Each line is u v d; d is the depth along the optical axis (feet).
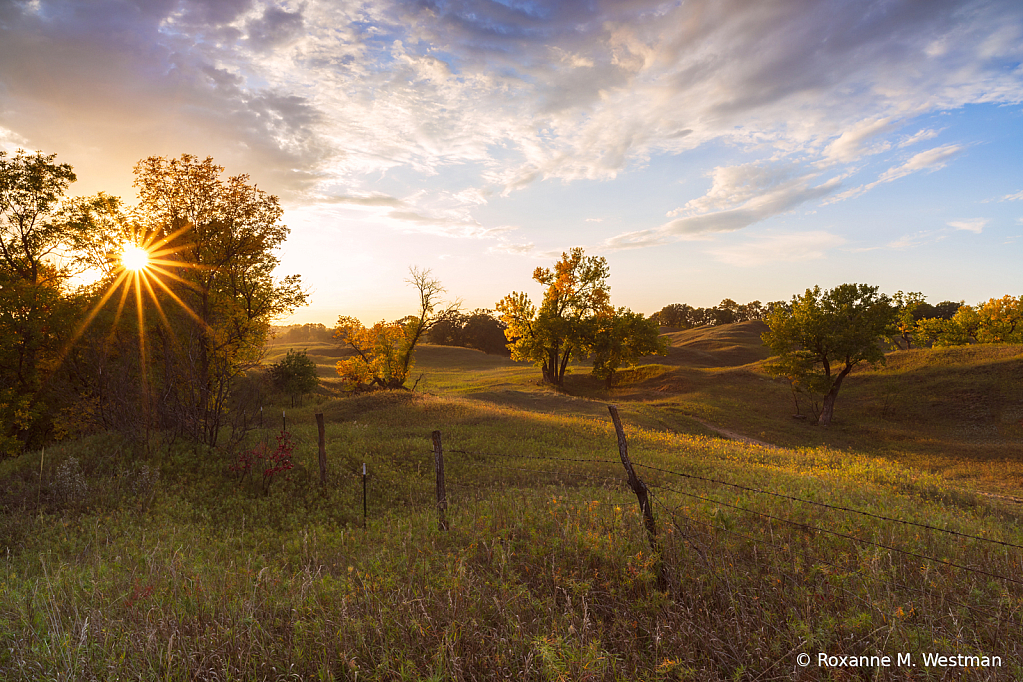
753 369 202.90
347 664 12.26
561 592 15.88
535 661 12.11
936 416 134.51
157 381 61.52
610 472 42.32
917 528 21.79
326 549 26.18
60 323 69.62
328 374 246.88
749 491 28.22
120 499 37.78
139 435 50.88
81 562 24.66
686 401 161.07
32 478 41.81
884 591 15.03
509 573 17.01
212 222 67.00
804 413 151.23
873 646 12.37
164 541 28.63
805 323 141.79
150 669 12.15
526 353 215.72
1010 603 14.29
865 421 140.46
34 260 78.13
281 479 44.27
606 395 193.06
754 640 12.85
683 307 645.10
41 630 13.92
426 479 45.01
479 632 13.35
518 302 214.48
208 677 12.12
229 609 15.29
